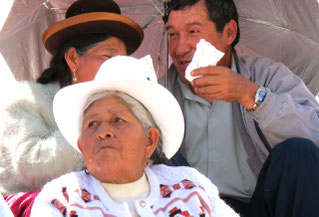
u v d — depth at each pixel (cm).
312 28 430
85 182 250
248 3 434
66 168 308
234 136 383
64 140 312
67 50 352
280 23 436
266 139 372
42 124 326
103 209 239
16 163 308
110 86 251
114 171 241
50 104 334
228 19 394
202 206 254
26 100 329
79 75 351
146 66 266
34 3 402
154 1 424
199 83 323
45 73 354
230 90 331
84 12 367
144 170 260
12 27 404
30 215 253
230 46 405
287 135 351
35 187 312
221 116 384
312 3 421
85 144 244
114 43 359
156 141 256
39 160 307
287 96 352
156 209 245
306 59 442
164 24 411
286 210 315
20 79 412
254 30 443
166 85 400
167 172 265
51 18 414
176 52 387
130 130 244
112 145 239
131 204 246
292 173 316
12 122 319
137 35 374
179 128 268
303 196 311
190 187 256
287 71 398
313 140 352
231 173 380
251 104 344
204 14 383
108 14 352
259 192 333
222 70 326
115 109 246
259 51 449
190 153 386
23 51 411
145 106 259
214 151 382
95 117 246
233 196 379
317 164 315
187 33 385
